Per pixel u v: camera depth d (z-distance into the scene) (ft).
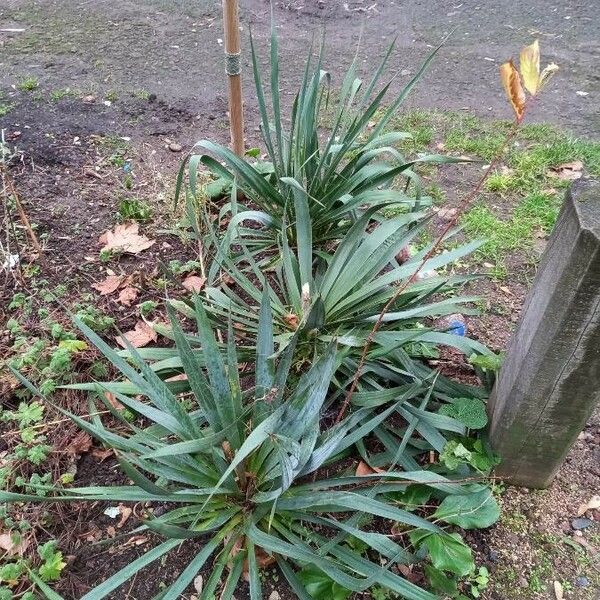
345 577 4.75
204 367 6.49
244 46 13.92
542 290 5.01
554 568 5.73
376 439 6.61
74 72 12.69
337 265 6.77
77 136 10.82
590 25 14.92
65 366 6.95
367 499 4.90
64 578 5.59
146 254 8.77
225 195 9.55
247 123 11.51
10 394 6.99
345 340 5.83
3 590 5.34
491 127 11.41
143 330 7.66
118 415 5.11
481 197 9.92
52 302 7.92
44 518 5.93
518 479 6.17
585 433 6.75
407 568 5.66
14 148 10.29
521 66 3.85
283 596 5.52
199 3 15.81
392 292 6.61
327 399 6.47
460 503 5.70
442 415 5.99
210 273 7.04
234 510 5.40
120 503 6.16
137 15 15.17
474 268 8.73
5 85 12.08
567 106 12.07
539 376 5.16
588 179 4.83
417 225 6.52
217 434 4.88
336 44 14.15
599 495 6.22
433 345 7.25
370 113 7.70
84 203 9.51
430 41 14.32
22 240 8.75
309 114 7.68
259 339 5.43
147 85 12.41
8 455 6.42
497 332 7.84
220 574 5.07
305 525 5.87
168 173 10.16
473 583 5.61
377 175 7.84
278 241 7.98
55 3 15.62
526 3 15.96
